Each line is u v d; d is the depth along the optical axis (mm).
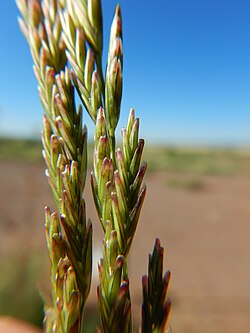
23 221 412
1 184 649
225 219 533
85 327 168
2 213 450
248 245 409
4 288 173
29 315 167
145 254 366
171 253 379
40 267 195
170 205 621
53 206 473
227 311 252
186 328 228
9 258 218
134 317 215
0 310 166
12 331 97
